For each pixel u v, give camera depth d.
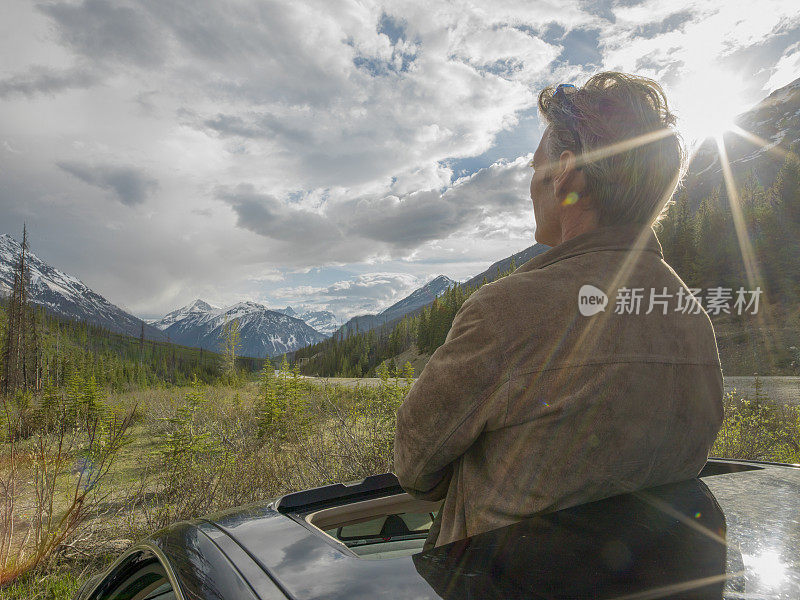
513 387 0.92
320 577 0.83
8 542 4.02
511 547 0.81
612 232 1.07
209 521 1.31
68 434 5.23
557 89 1.19
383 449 6.11
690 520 0.85
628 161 1.06
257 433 7.43
